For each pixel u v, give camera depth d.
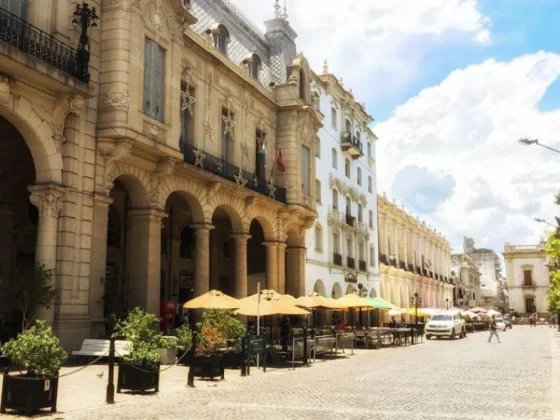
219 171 26.55
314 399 12.35
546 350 29.41
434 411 10.88
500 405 11.66
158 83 21.83
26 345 10.21
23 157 21.23
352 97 48.72
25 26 16.44
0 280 18.02
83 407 10.88
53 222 17.39
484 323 69.31
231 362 18.53
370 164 54.38
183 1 25.28
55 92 17.34
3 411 10.09
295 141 33.72
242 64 31.09
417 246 70.62
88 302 18.41
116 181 25.42
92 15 18.41
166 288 30.50
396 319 58.81
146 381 12.80
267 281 32.06
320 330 30.11
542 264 106.88
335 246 43.97
